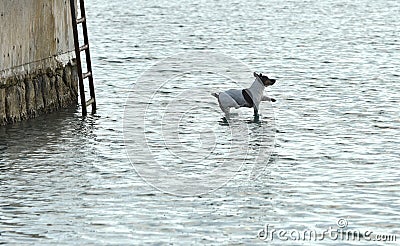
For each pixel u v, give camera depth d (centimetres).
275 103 2744
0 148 2228
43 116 2577
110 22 5159
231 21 5234
